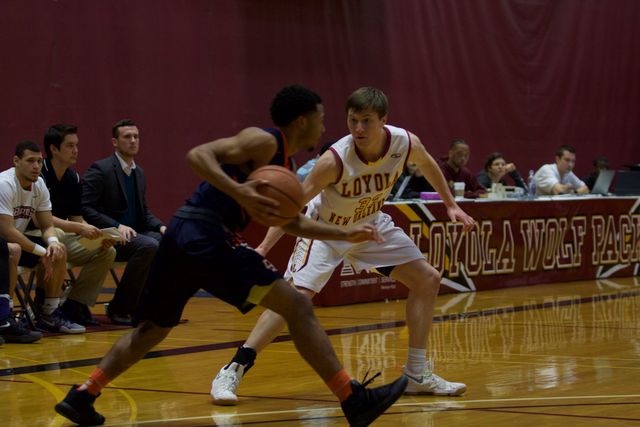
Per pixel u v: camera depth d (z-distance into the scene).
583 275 15.16
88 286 9.63
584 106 23.00
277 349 8.19
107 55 15.55
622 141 23.94
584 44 22.91
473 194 13.91
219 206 4.95
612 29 23.59
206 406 5.75
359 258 6.39
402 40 19.47
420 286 6.25
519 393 6.15
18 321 8.94
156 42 16.08
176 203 16.44
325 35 18.27
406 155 6.21
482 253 13.41
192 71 16.53
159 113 16.16
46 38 14.89
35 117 14.82
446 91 20.22
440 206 12.66
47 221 9.05
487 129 20.98
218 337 8.93
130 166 10.25
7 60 14.52
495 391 6.23
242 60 17.14
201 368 7.16
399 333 9.20
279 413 5.55
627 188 16.86
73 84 15.20
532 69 21.83
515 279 13.98
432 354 7.89
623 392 6.15
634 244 16.11
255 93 17.36
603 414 5.43
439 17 20.08
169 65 16.25
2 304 8.42
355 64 18.70
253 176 4.62
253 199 4.50
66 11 15.09
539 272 14.41
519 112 21.59
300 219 4.72
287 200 4.55
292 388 6.38
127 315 9.88
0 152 14.47
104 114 15.55
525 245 14.12
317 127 5.04
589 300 12.30
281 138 4.93
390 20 19.25
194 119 16.59
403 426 5.16
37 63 14.81
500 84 21.19
